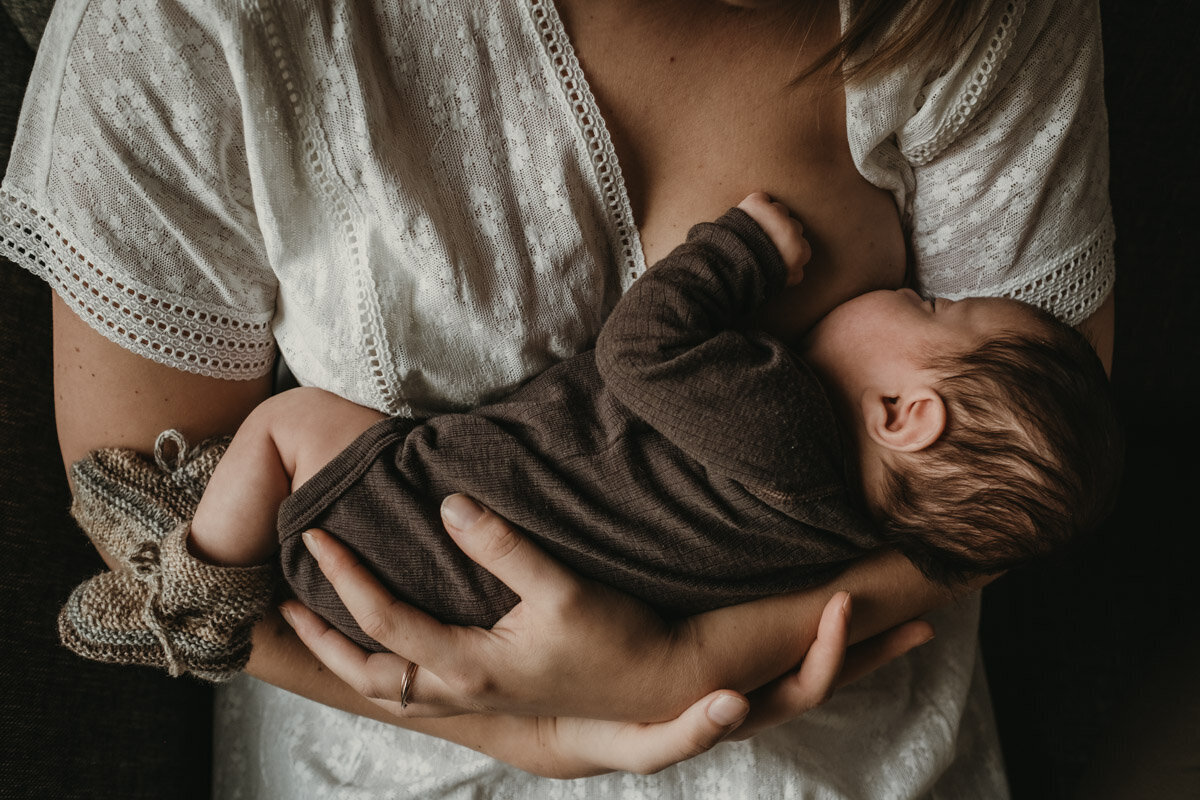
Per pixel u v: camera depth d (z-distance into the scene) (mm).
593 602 834
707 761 1059
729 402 833
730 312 872
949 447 906
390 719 1025
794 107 854
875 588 953
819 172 895
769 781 1043
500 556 821
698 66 808
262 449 889
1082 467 891
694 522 860
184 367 863
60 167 749
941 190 933
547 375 906
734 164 866
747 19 797
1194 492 1472
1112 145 1279
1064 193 935
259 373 938
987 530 909
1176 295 1356
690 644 875
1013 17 800
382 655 895
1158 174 1289
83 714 1001
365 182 761
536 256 832
